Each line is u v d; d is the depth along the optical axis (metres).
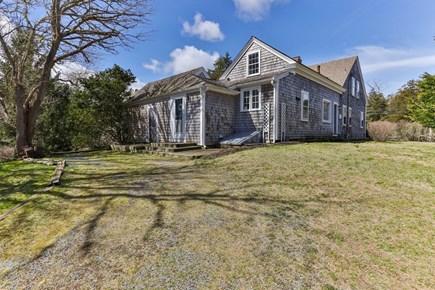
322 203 3.50
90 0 9.64
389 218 2.97
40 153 9.31
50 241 2.63
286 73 11.10
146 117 13.98
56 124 13.88
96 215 3.24
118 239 2.61
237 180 4.72
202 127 10.50
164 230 2.77
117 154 10.01
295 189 4.11
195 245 2.45
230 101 11.96
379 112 31.05
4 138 12.35
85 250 2.42
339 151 7.49
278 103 10.62
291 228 2.77
